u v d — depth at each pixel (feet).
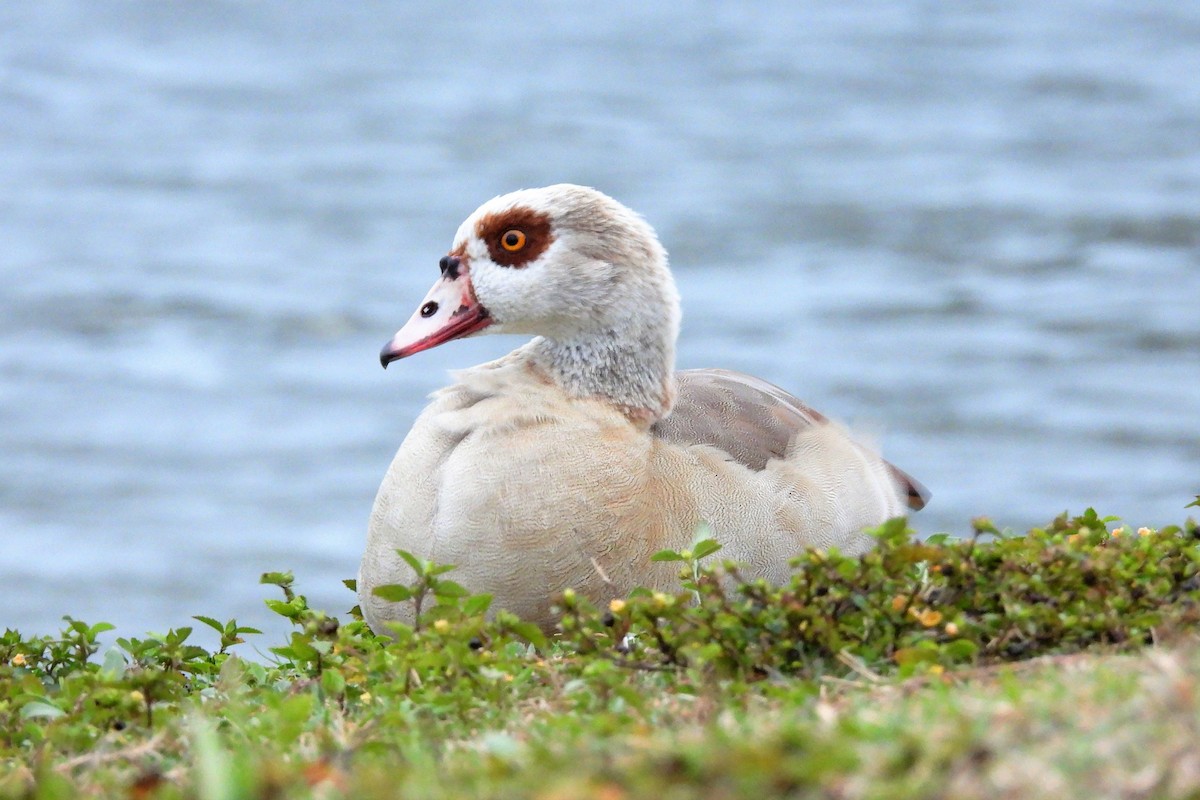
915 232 102.83
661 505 20.59
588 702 15.66
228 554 54.24
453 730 15.37
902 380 71.51
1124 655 15.33
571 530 20.24
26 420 68.80
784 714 14.01
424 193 118.52
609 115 148.87
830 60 173.99
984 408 67.56
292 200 116.26
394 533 20.83
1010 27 188.55
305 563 53.57
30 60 168.76
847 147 132.98
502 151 133.39
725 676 16.38
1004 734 11.54
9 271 94.63
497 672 16.16
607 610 20.45
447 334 22.59
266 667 20.83
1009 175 119.24
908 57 173.99
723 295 88.58
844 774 11.06
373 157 131.75
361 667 17.65
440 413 21.43
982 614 17.08
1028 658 16.48
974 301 85.66
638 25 196.34
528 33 192.75
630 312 21.89
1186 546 18.80
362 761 14.12
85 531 56.54
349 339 81.92
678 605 16.90
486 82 165.89
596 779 11.19
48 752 15.67
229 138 139.44
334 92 159.94
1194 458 61.00
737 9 204.44
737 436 21.91
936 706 12.85
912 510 27.14
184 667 19.44
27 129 141.08
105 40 179.93
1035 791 10.77
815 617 16.42
